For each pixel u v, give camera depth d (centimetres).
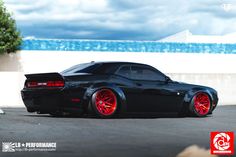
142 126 631
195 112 832
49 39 2058
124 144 450
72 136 502
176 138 507
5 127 570
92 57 2098
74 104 716
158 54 2186
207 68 2264
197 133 560
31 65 2038
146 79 794
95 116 781
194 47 2245
